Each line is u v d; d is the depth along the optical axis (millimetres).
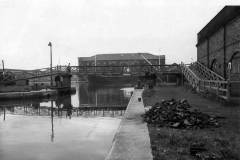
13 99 34531
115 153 6836
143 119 11609
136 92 29094
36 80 68562
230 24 22172
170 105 12633
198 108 14195
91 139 11891
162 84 43344
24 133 13734
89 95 43000
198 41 37188
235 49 20828
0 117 20531
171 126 9930
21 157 9477
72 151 10023
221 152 6359
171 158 6227
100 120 17531
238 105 15305
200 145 6953
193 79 28422
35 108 27297
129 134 8883
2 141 11836
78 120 18000
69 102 33219
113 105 28422
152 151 6883
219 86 18500
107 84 82312
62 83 46688
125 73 45000
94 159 9008
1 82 39375
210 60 29906
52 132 13820
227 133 8492
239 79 20469
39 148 10547
